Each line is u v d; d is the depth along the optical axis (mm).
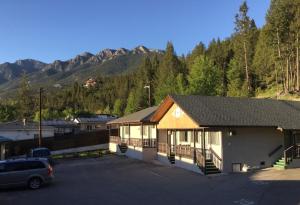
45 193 23984
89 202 20781
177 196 21766
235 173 30031
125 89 144750
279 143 32781
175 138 38906
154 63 125125
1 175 24969
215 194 21953
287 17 74812
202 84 74375
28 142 56125
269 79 86812
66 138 58469
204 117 30766
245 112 33438
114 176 31297
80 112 131125
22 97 127188
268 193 21297
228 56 108875
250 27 91062
